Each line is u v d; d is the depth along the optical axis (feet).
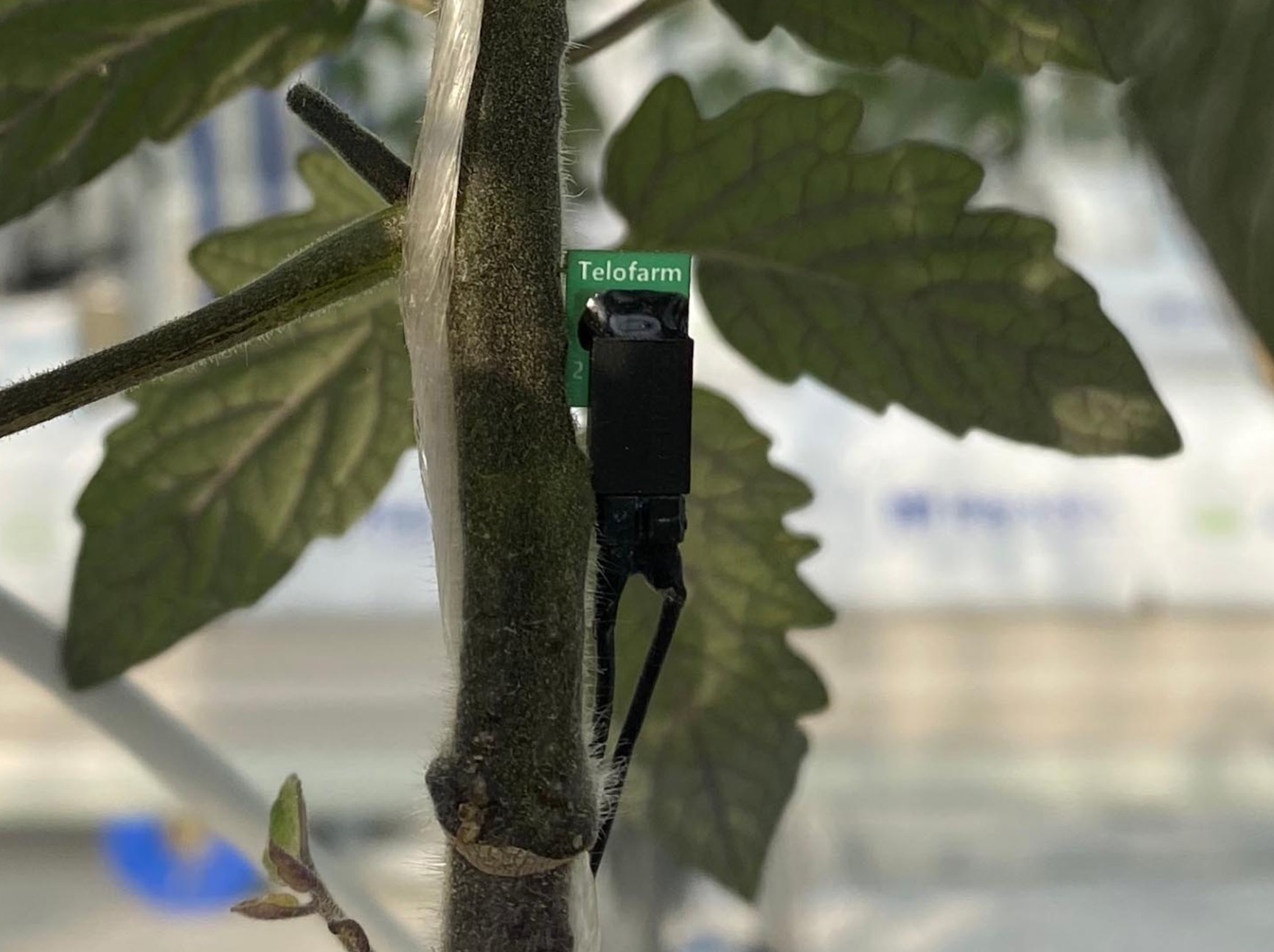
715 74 2.97
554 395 0.82
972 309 1.28
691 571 1.44
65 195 1.31
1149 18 0.53
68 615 1.34
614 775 0.93
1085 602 5.21
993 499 5.18
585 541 0.82
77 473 4.74
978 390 1.31
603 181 1.29
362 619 5.37
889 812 5.76
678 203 1.29
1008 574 5.17
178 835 5.47
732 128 1.25
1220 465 4.98
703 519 1.43
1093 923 5.19
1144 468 5.10
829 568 5.17
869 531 5.17
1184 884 5.51
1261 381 1.22
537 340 0.82
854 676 5.82
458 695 0.80
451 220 0.81
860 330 1.33
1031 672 5.80
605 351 0.84
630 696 1.45
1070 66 1.15
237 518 1.38
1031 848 5.72
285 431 1.36
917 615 5.64
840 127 1.24
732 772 1.48
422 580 1.02
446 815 0.78
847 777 5.81
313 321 1.31
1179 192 0.50
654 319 0.85
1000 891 5.52
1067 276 1.24
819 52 1.21
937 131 2.97
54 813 5.59
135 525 1.35
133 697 1.37
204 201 4.24
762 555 1.43
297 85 0.90
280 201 4.20
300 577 5.05
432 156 0.81
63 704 1.35
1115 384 1.25
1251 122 0.49
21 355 4.87
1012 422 1.31
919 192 1.25
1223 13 0.50
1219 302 0.59
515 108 0.83
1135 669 5.83
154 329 0.84
